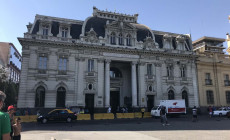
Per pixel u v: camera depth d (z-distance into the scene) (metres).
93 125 22.69
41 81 34.47
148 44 42.91
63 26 38.06
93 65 38.47
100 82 38.09
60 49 36.62
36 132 17.22
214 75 47.53
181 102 35.78
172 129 18.64
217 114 37.69
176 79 43.72
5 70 38.50
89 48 38.34
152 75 41.94
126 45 41.38
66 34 38.25
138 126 21.36
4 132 4.00
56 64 35.97
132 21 48.66
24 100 33.00
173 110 34.94
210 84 46.50
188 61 45.50
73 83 36.41
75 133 16.11
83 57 37.78
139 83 40.78
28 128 20.27
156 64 42.75
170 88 42.88
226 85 48.06
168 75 43.69
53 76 35.38
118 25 41.38
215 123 24.47
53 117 25.91
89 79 37.47
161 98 41.72
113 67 43.91
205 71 46.84
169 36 45.28
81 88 36.66
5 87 38.88
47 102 34.19
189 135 14.80
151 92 41.12
